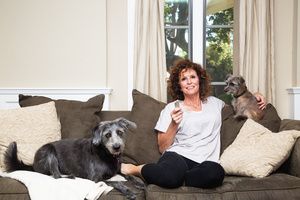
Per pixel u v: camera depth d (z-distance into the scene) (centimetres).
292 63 319
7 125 228
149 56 308
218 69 337
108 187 186
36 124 233
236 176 211
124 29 317
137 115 253
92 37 312
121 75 319
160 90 309
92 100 265
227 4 335
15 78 313
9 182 187
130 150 238
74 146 211
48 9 311
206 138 226
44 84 313
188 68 241
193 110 237
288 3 318
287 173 217
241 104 255
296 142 213
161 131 230
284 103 321
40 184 180
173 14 333
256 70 305
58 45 312
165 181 183
